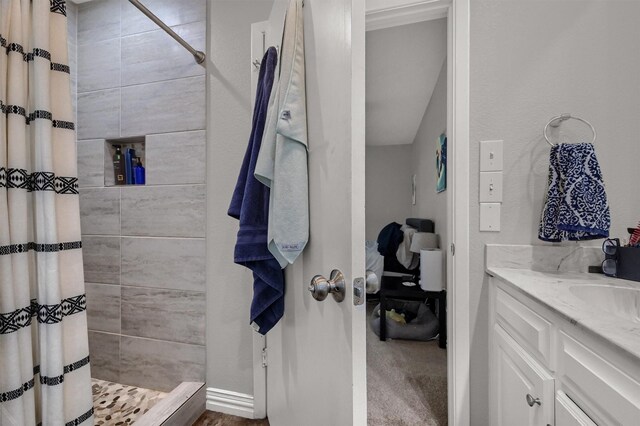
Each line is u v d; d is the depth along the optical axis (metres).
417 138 3.65
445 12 1.23
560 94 1.08
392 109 3.00
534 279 0.94
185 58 1.39
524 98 1.11
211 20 1.37
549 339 0.71
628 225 1.03
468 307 1.15
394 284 2.33
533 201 1.10
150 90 1.44
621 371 0.50
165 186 1.42
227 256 1.35
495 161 1.13
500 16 1.12
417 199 3.65
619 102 1.04
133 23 1.47
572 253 1.05
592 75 1.06
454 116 1.16
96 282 1.52
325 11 0.68
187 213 1.39
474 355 1.15
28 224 0.74
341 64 0.60
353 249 0.56
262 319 1.00
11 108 0.70
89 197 1.53
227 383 1.36
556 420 0.67
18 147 0.71
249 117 1.32
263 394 1.30
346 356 0.59
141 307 1.46
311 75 0.76
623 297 0.85
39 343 0.75
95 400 1.37
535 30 1.10
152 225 1.44
